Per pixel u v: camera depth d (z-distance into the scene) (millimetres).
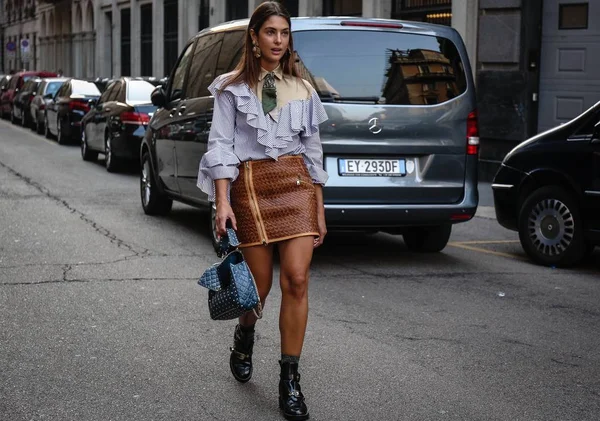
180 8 34625
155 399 4777
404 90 8406
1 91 39469
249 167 4531
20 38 72750
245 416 4547
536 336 6176
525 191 9086
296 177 4539
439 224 8609
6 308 6656
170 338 5930
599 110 8477
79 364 5348
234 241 4387
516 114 16719
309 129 4609
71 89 24281
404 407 4711
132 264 8391
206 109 9219
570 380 5227
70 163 19156
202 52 9945
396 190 8328
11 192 13805
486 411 4668
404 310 6824
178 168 10180
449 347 5848
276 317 6531
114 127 17172
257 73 4527
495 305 7062
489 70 17141
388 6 20734
